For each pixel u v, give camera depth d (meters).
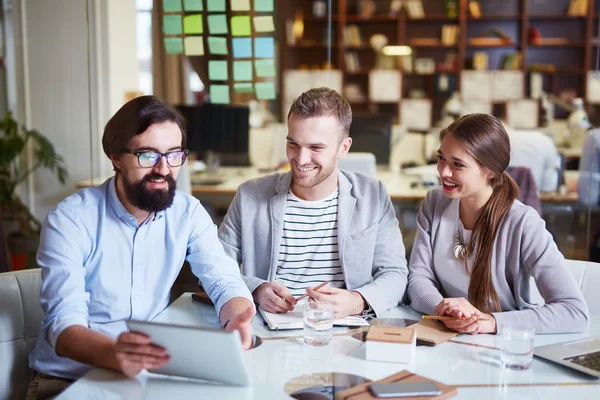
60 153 3.92
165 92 4.05
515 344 1.30
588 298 1.87
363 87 7.83
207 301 1.77
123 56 3.94
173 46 4.02
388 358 1.33
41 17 3.85
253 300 1.75
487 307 1.77
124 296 1.59
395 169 4.39
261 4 4.02
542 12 7.50
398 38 7.72
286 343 1.45
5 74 3.86
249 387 1.20
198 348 1.18
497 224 1.76
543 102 7.45
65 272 1.47
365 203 1.92
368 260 1.90
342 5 7.59
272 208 1.89
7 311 1.64
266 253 1.91
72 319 1.40
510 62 7.55
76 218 1.53
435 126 7.73
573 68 7.50
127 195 1.52
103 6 3.85
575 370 1.29
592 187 3.80
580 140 4.29
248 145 4.37
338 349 1.41
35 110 3.91
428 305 1.71
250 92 4.16
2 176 3.87
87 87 3.89
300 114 1.74
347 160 3.65
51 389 1.51
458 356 1.38
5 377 1.62
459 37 7.60
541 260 1.70
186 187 3.75
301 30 7.59
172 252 1.65
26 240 3.88
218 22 4.02
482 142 1.71
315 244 1.90
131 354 1.23
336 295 1.65
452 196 1.78
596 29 7.36
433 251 1.91
